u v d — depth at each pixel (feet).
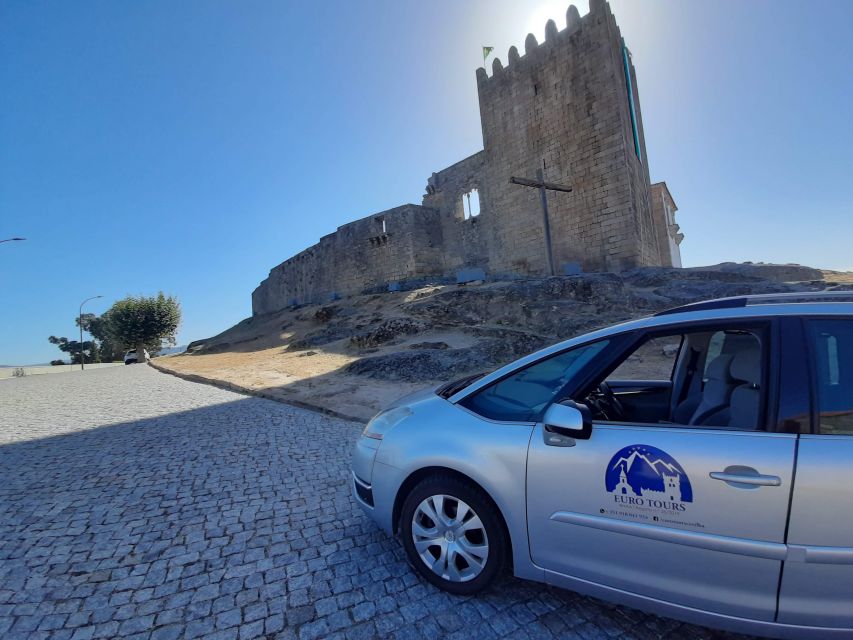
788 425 6.79
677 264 150.30
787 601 6.43
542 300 54.19
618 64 81.87
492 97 95.30
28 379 78.33
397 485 9.62
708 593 6.84
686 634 7.91
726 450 6.90
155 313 159.12
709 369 9.71
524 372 9.69
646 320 8.61
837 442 6.50
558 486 7.93
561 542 7.93
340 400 30.01
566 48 82.74
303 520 12.57
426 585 9.36
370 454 10.33
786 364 7.10
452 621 8.25
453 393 10.51
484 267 113.29
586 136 80.28
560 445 8.05
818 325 7.25
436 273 122.31
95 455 19.15
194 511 13.21
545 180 86.12
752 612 6.59
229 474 16.42
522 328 50.52
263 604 8.82
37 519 12.74
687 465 7.04
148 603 8.87
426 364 39.22
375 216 127.24
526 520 8.16
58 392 45.70
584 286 54.70
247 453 19.10
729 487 6.75
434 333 53.57
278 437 21.76
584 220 80.69
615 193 76.74
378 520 10.06
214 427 24.12
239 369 51.65
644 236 83.71
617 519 7.47
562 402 8.25
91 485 15.43
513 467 8.30
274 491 14.73
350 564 10.25
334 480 15.71
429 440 9.32
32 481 15.96
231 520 12.60
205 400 33.73
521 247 90.17
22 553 10.84
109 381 57.21
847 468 6.27
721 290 53.31
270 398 32.68
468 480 8.87
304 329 93.45
